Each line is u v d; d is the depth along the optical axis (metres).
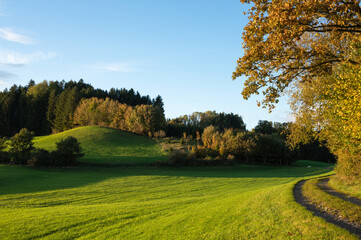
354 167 23.09
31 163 53.41
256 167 74.44
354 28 12.08
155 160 68.06
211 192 32.41
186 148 86.00
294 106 21.73
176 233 13.01
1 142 55.47
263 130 139.25
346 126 13.10
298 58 12.21
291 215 12.71
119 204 23.36
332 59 13.27
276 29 12.14
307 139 22.03
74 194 31.23
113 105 125.00
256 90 13.14
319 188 22.14
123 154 74.62
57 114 132.12
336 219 11.67
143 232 13.74
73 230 14.69
